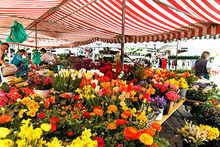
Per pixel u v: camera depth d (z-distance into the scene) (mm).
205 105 3184
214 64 7160
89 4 3537
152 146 1003
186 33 4270
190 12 3018
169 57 13172
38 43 13289
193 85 4070
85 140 763
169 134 3363
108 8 3516
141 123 1331
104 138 1233
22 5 3469
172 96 2143
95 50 12828
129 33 6207
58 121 1233
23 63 4559
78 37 9562
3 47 4199
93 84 1606
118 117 1371
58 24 6250
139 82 2729
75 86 2082
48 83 2215
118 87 1581
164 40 5277
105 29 6023
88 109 1655
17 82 2553
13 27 3488
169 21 3768
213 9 2631
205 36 3834
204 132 2121
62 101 1717
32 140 693
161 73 3674
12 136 809
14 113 1478
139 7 3221
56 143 745
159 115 2025
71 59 5488
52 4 3842
